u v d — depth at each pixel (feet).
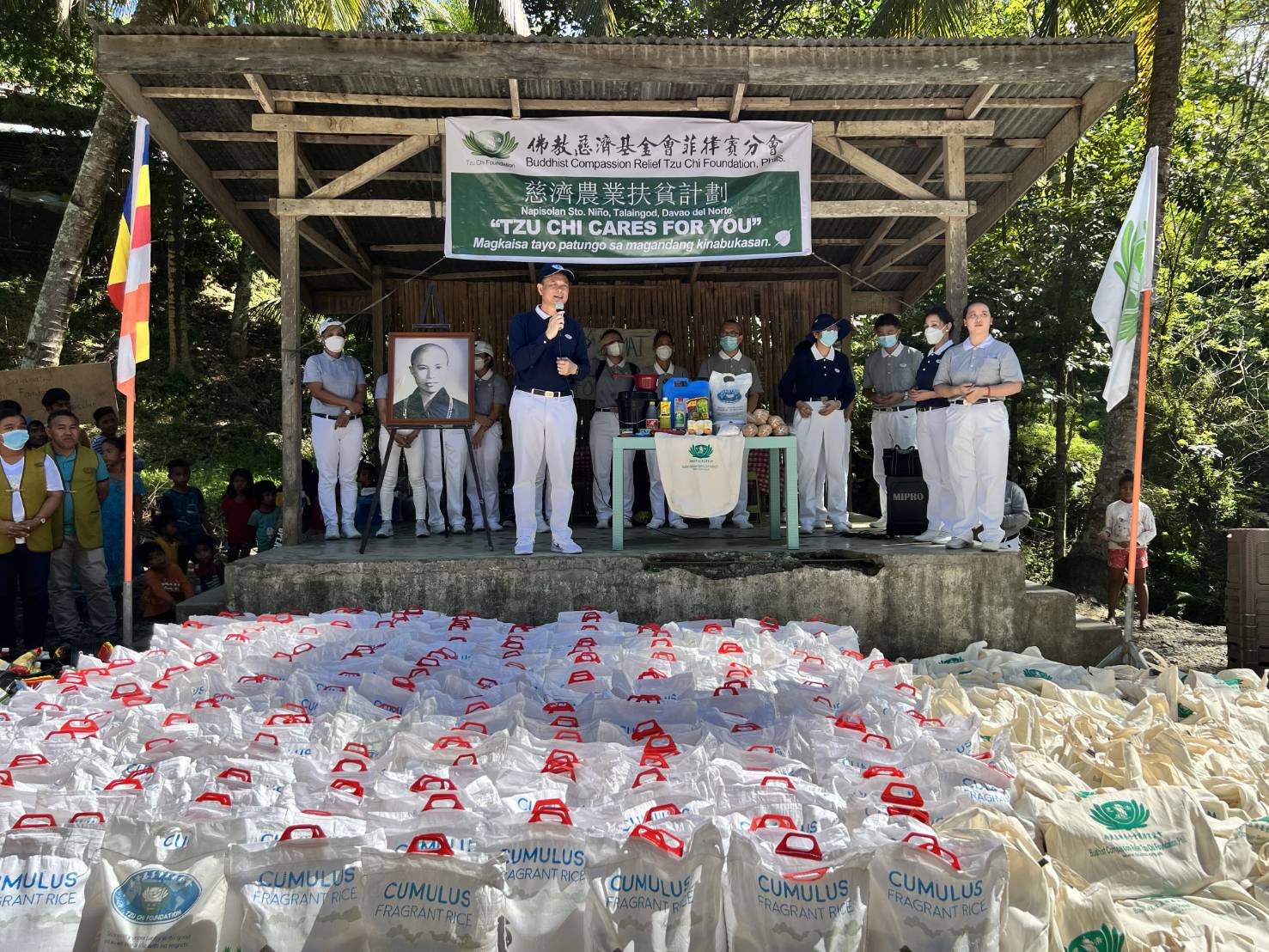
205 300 70.28
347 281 37.93
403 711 12.94
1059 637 21.71
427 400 24.26
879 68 22.91
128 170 58.13
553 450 22.34
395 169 29.22
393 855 8.09
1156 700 15.52
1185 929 9.25
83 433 26.89
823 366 26.76
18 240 61.87
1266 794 12.21
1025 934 8.53
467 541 25.72
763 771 10.59
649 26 60.80
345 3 35.94
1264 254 61.36
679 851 8.50
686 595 21.67
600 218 24.86
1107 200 50.60
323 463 25.96
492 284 38.50
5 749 10.85
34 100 56.49
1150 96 36.17
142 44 21.84
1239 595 22.84
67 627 24.81
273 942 7.94
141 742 11.31
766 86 24.49
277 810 8.90
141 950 8.05
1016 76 22.98
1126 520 30.71
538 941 8.18
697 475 22.74
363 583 21.40
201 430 57.00
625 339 38.42
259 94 23.31
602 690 14.05
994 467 21.83
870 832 8.79
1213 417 60.85
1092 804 10.47
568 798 10.03
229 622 17.72
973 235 32.50
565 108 24.99
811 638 16.62
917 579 21.63
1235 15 46.96
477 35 22.21
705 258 25.02
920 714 12.77
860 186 31.04
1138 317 20.54
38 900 8.27
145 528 34.86
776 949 8.11
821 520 27.32
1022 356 52.03
